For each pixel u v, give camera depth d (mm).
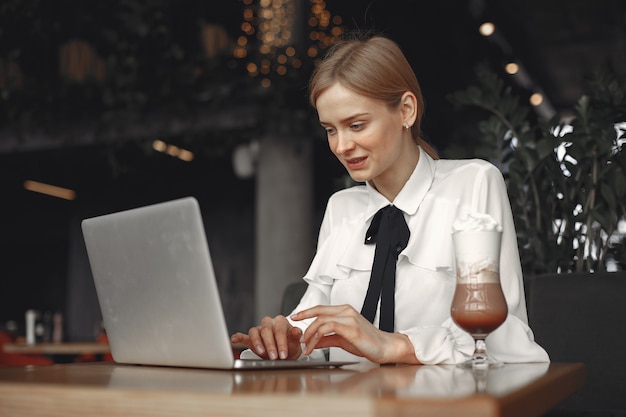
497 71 7789
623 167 2164
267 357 1282
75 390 740
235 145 6406
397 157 1465
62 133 6375
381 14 6770
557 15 7066
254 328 1301
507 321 1286
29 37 5867
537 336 1833
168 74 5734
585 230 2293
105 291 1204
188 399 680
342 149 1418
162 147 8336
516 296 1396
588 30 7340
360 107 1388
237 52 5715
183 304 1052
